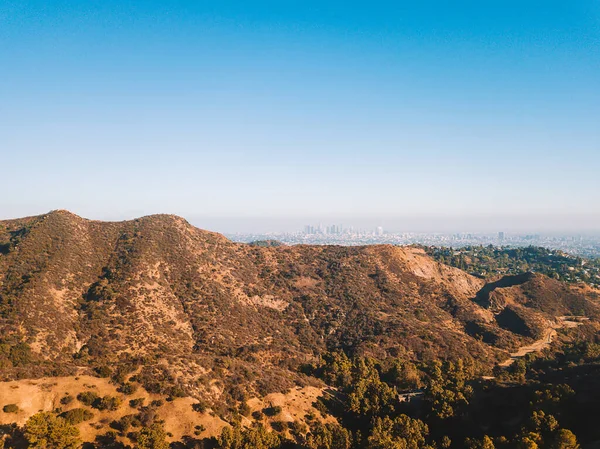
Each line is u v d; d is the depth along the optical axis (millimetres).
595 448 48000
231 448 43719
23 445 39250
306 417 57062
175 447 43469
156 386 50312
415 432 55094
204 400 51625
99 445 41438
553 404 56562
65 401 45188
